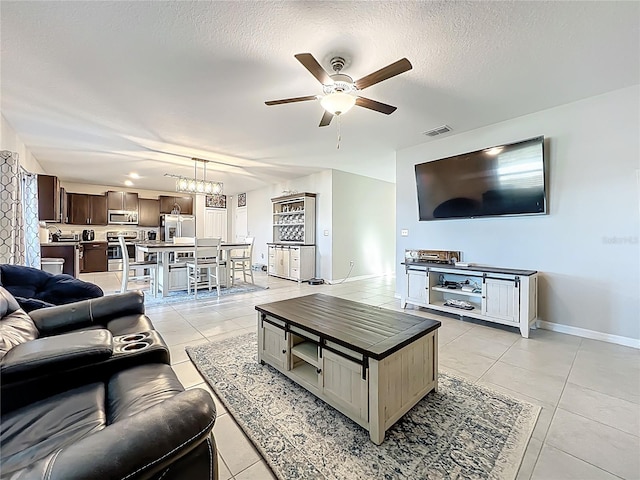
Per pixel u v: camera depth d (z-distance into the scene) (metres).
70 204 7.26
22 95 2.78
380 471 1.29
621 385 2.01
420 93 2.79
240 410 1.73
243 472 1.29
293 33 1.95
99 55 2.17
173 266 5.06
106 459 0.63
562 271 3.12
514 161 3.31
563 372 2.21
